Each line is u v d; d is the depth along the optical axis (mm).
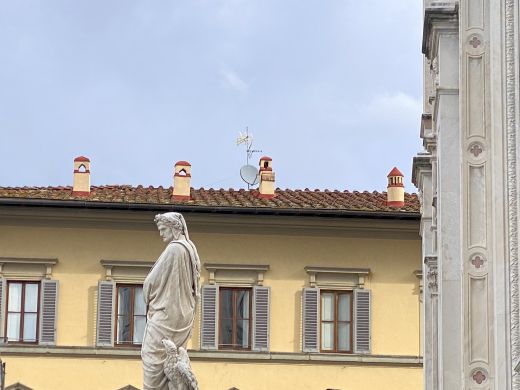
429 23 28922
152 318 21094
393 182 57750
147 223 56438
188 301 21203
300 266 56750
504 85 25844
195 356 55906
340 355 56375
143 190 58812
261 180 58531
